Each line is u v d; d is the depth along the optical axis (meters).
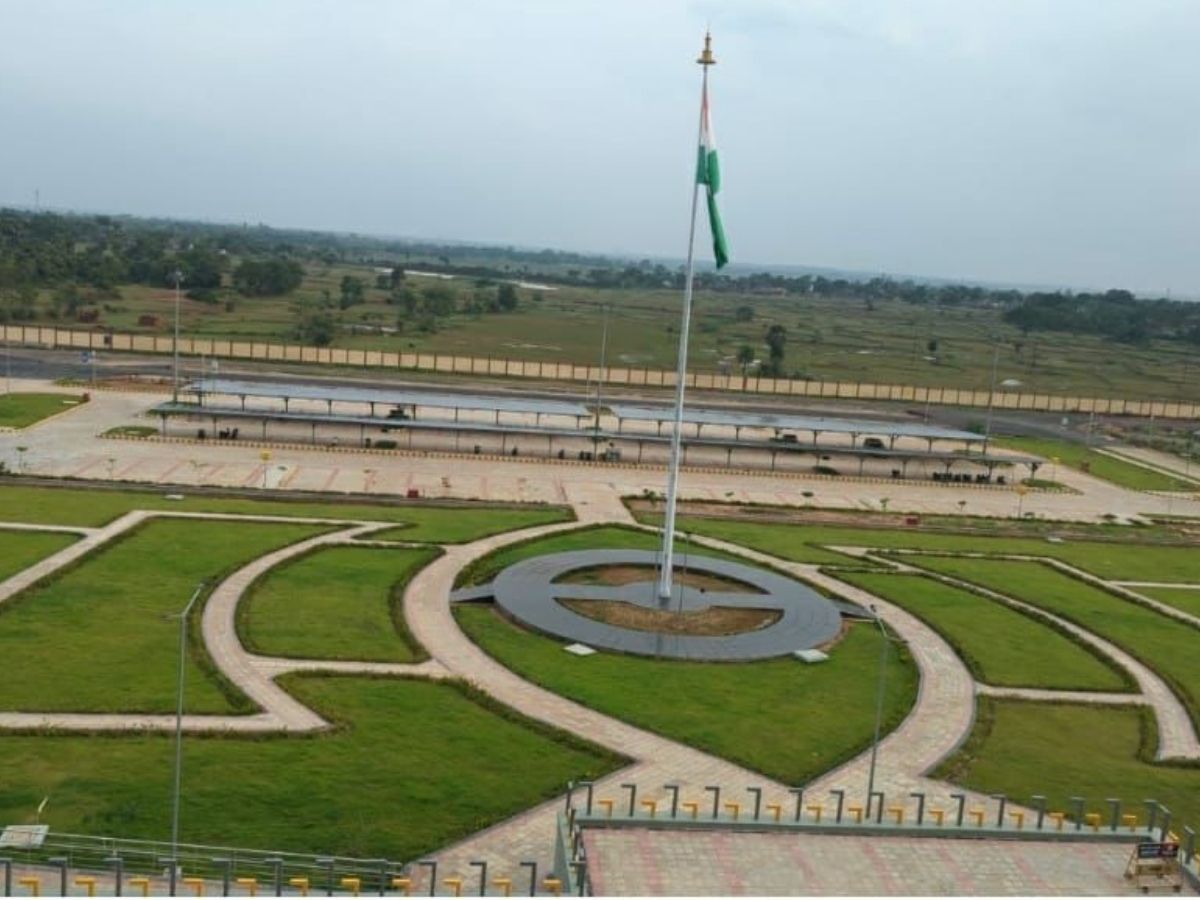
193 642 51.06
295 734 42.44
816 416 139.88
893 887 30.25
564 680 50.09
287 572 63.12
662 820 32.53
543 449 109.62
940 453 116.69
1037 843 33.16
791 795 40.78
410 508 81.38
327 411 116.88
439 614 58.25
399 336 185.75
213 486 83.69
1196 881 31.11
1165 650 60.66
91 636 50.97
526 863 31.42
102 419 107.25
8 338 152.12
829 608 62.50
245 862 33.06
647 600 61.78
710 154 53.53
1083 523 94.25
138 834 34.47
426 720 44.91
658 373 161.12
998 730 48.28
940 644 58.94
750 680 51.72
